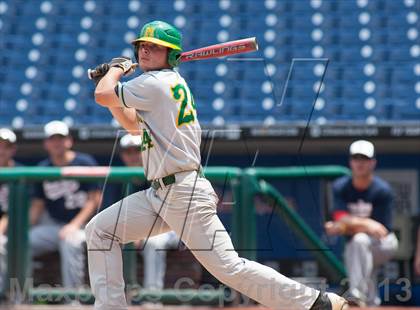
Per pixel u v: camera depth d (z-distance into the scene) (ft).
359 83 132.05
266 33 138.72
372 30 138.10
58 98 134.31
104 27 142.92
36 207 93.25
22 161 125.70
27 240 92.73
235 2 142.92
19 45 141.28
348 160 124.47
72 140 118.83
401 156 126.62
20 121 131.54
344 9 140.67
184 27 140.87
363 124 117.29
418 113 128.47
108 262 56.65
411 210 126.31
